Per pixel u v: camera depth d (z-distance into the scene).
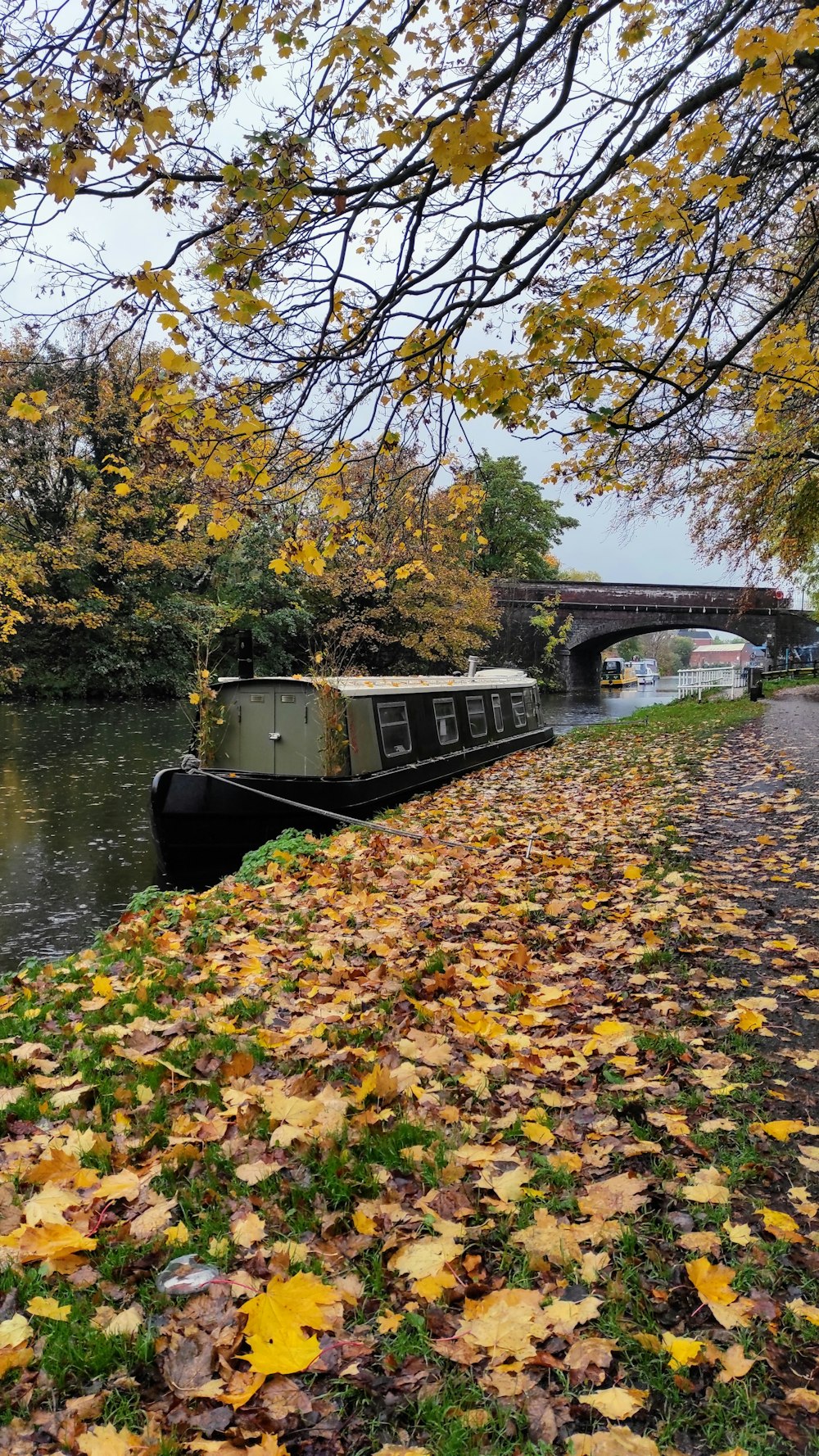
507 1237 2.48
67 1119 3.48
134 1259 2.47
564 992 4.35
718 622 48.62
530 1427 1.84
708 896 5.89
